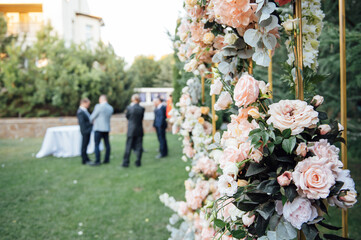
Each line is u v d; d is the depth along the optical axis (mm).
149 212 3414
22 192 4199
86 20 18359
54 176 5066
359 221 2779
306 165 674
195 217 1604
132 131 5652
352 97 2949
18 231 2963
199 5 1106
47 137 6805
